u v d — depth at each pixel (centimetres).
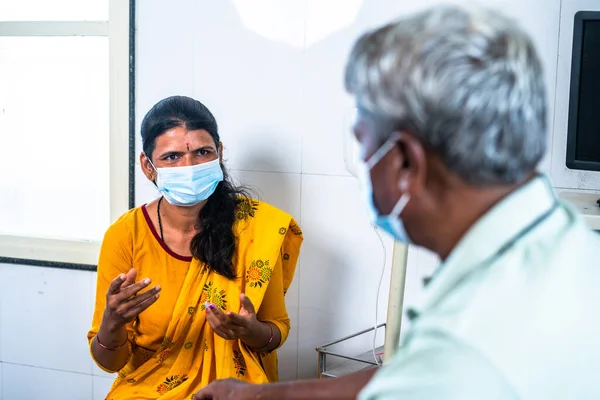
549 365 60
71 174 246
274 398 100
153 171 179
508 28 63
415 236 70
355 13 206
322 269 219
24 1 242
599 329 62
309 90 213
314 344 223
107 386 244
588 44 167
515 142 61
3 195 254
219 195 181
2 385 256
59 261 242
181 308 175
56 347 248
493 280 61
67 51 240
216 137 181
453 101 60
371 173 69
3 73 247
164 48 226
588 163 170
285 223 180
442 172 63
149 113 177
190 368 177
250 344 171
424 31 62
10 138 250
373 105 65
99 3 236
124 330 170
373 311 215
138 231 180
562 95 192
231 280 177
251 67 218
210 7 220
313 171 216
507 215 63
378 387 61
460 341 59
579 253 65
